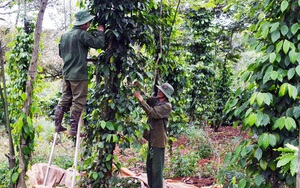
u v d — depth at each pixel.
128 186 4.93
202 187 5.55
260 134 2.74
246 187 2.82
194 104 9.02
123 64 3.86
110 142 3.94
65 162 7.04
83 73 3.48
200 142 8.04
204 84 9.13
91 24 3.89
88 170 4.04
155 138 4.30
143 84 4.17
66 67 3.51
